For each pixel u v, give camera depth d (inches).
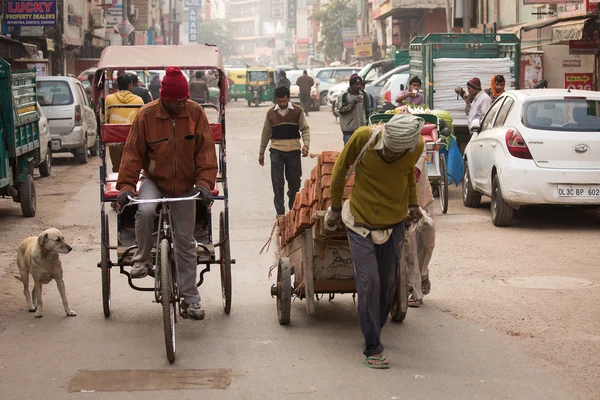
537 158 526.0
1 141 554.3
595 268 429.4
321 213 298.4
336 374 273.6
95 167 940.6
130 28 2407.7
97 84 371.2
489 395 253.3
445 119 676.1
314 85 1952.5
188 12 5930.1
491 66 828.6
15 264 455.2
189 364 285.0
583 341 305.9
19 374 276.2
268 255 471.2
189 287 311.6
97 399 253.0
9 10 1233.4
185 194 312.7
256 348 302.8
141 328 331.0
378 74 1633.9
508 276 414.0
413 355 293.0
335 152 312.8
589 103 543.2
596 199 522.9
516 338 311.4
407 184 286.0
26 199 602.2
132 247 330.0
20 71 621.0
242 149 1079.0
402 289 325.4
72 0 1747.0
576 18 1007.0
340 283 328.2
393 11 2293.3
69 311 349.7
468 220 579.5
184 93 300.2
